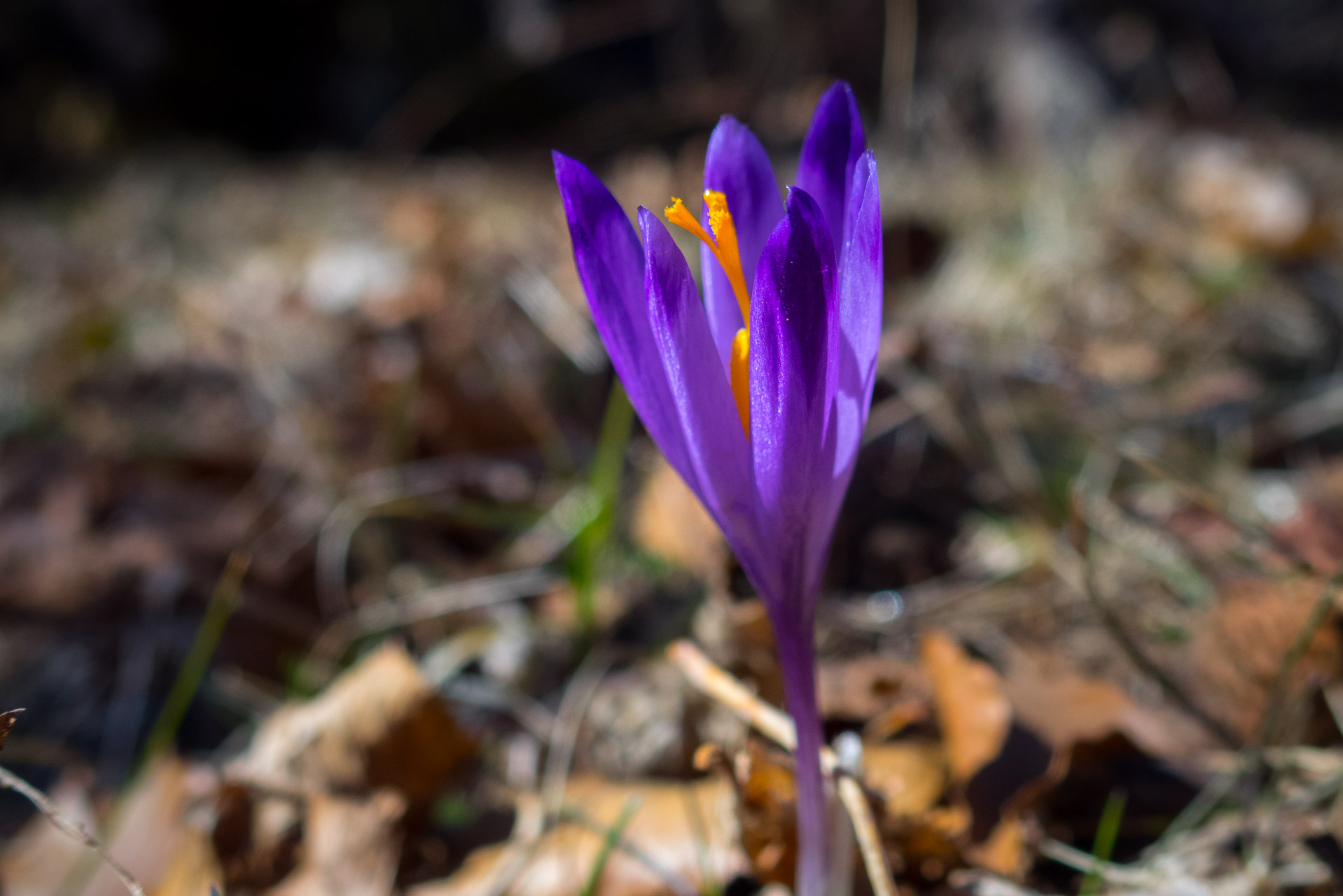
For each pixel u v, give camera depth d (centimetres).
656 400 16
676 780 23
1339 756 22
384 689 23
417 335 37
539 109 120
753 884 21
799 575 17
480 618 28
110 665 28
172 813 22
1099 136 74
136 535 32
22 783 18
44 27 132
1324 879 20
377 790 22
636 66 116
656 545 29
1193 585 26
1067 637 26
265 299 51
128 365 45
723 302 17
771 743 23
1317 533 26
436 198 67
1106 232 48
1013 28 86
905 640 26
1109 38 85
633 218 52
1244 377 37
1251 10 91
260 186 91
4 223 81
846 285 16
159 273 59
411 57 141
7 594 30
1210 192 52
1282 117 86
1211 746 23
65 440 39
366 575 31
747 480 16
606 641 27
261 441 37
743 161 17
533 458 35
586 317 38
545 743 24
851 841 19
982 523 30
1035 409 35
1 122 118
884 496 31
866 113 80
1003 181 64
